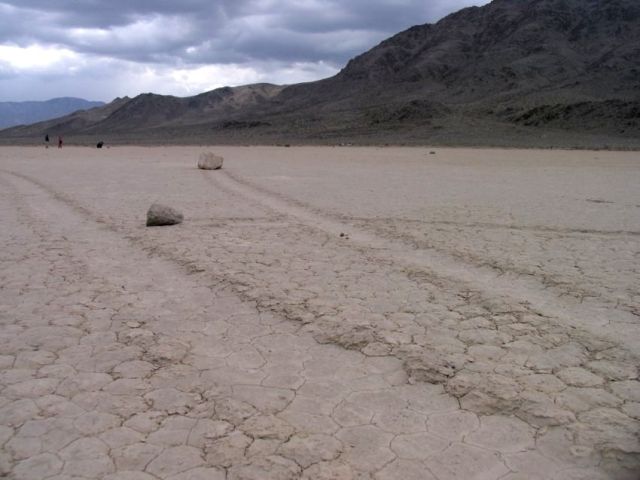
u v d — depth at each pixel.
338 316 5.54
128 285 6.53
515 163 28.36
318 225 10.36
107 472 3.26
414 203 13.19
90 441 3.54
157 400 4.01
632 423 3.78
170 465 3.32
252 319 5.50
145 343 4.92
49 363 4.55
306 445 3.51
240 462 3.34
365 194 14.88
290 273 7.02
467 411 3.93
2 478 3.20
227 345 4.91
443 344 4.94
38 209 12.08
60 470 3.27
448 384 4.25
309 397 4.08
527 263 7.59
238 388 4.19
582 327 5.36
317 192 15.30
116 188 16.22
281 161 30.11
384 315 5.60
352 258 7.85
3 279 6.72
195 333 5.16
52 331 5.17
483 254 8.07
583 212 11.96
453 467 3.34
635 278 6.94
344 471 3.28
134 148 53.88
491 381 4.29
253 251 8.18
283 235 9.39
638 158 31.89
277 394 4.11
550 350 4.85
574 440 3.61
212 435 3.60
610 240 9.13
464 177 20.33
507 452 3.50
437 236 9.31
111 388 4.17
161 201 13.35
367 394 4.13
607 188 16.70
